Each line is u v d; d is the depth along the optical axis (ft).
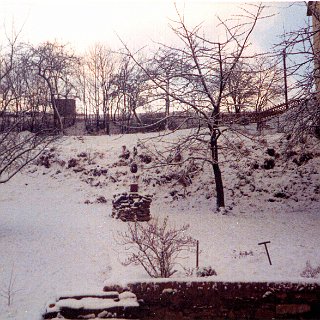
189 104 56.70
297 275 28.22
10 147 49.55
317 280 24.89
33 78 64.44
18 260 35.88
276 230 48.37
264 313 24.67
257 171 71.26
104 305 23.75
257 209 61.93
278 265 30.99
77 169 85.51
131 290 24.82
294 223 52.65
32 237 44.55
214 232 47.32
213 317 24.68
